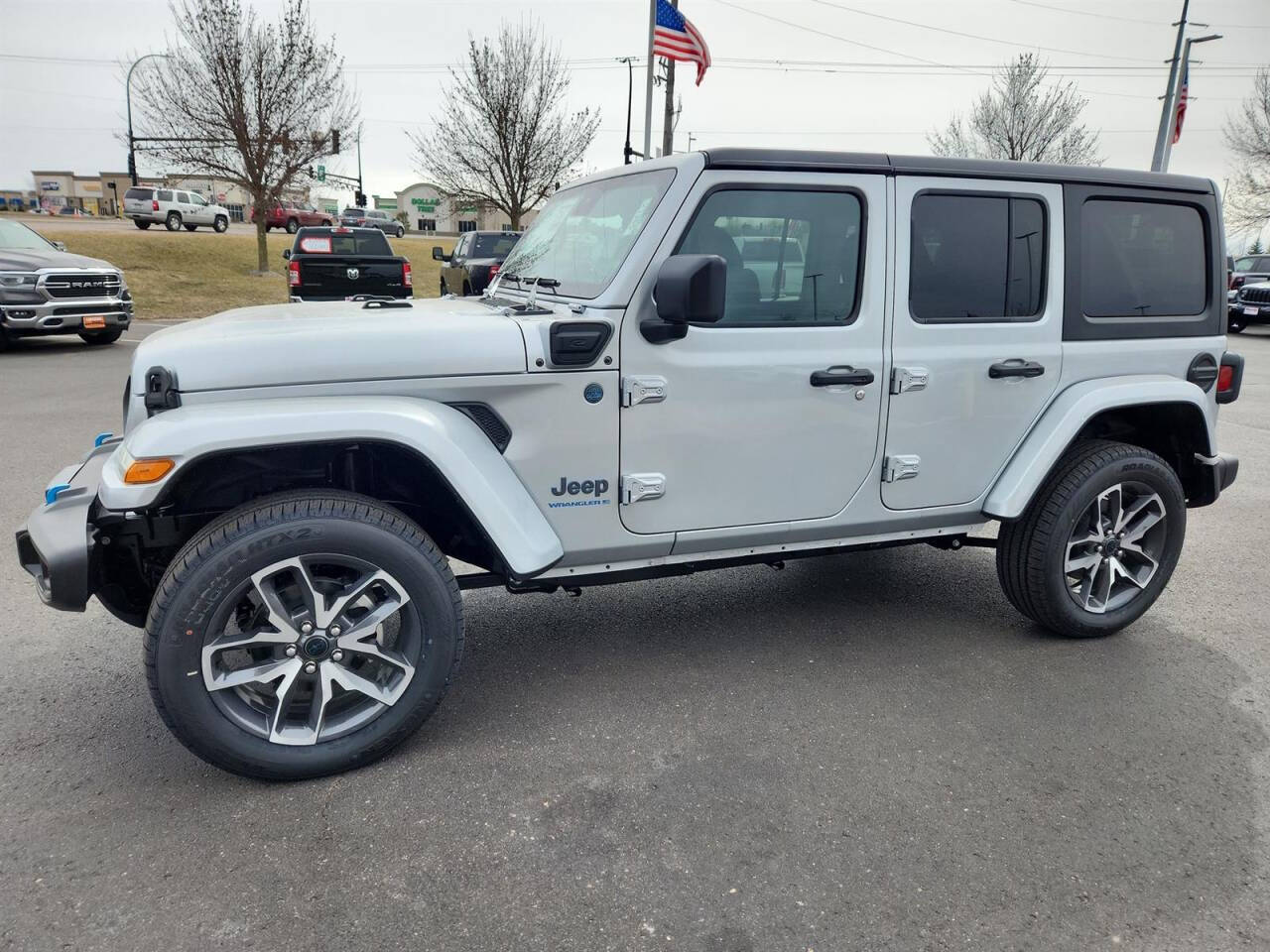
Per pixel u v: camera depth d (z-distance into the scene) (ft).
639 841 8.14
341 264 44.14
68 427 24.85
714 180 9.67
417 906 7.27
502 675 11.43
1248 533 17.75
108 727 10.00
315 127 81.56
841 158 10.15
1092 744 9.86
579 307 9.73
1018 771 9.32
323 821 8.36
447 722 10.24
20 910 7.13
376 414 8.47
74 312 39.47
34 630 12.50
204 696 8.37
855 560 16.08
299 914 7.16
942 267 10.95
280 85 78.43
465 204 88.38
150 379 8.23
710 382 9.93
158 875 7.59
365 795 8.78
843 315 10.55
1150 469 12.09
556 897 7.39
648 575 10.72
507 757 9.50
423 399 8.98
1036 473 11.48
